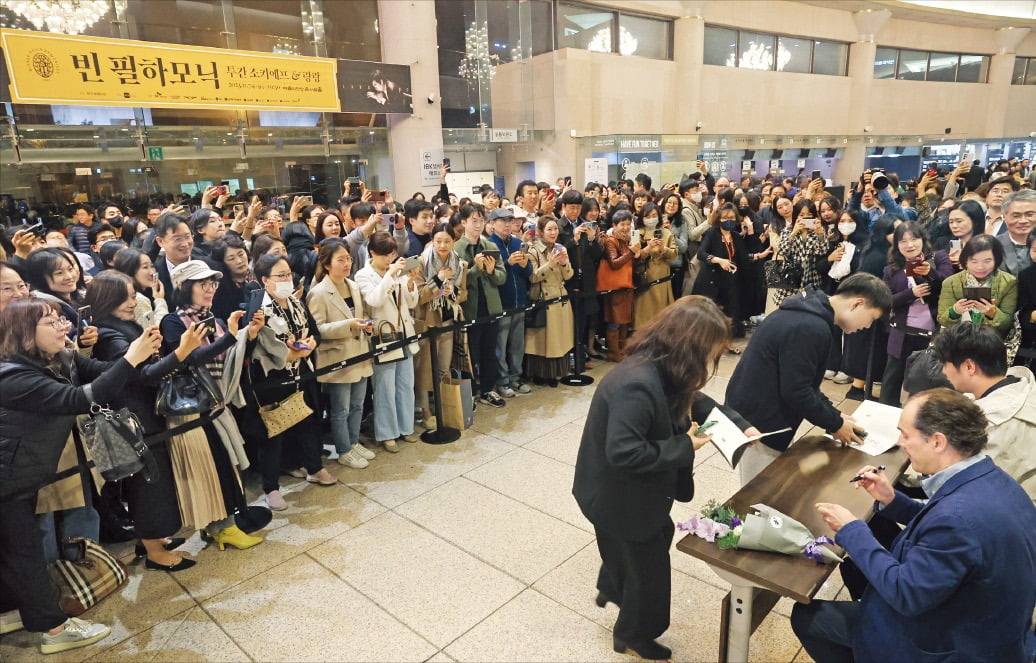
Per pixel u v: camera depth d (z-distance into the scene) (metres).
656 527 2.13
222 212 7.55
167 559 3.09
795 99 18.78
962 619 1.59
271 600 2.82
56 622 2.54
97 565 2.85
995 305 3.53
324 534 3.35
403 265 3.93
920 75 21.86
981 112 23.14
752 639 2.54
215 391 2.97
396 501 3.68
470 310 4.80
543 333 5.41
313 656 2.47
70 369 2.55
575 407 5.10
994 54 22.88
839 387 5.50
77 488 2.71
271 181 10.16
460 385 4.59
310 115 10.29
